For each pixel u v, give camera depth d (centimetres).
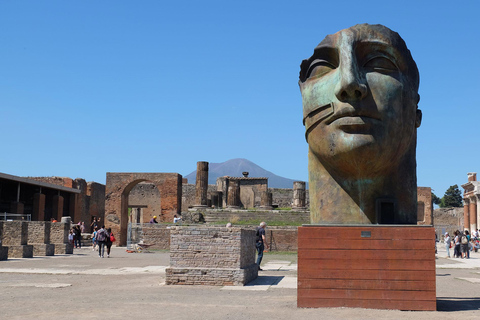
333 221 809
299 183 4319
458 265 2123
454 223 6875
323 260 776
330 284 771
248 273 1276
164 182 4206
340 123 757
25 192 4272
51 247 2627
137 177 4212
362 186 798
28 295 1050
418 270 752
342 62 756
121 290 1132
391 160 776
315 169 843
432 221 6309
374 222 798
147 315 766
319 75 816
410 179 823
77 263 2045
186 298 977
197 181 3997
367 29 775
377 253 764
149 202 5781
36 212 4144
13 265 1922
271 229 2917
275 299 947
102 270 1697
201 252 1245
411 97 789
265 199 4353
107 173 4222
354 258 768
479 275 1652
